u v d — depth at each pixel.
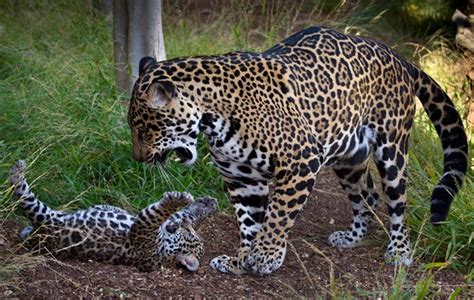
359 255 11.05
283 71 9.84
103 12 18.11
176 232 10.40
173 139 9.53
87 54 15.99
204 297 9.51
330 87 10.08
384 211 12.26
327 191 12.94
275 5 19.92
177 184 12.06
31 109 12.93
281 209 9.85
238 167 10.01
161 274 9.97
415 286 9.83
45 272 9.50
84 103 13.22
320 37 10.41
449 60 16.23
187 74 9.49
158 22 13.49
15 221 10.82
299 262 10.70
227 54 9.91
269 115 9.61
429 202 11.60
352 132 10.40
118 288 9.40
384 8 19.50
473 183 11.73
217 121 9.55
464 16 15.61
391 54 10.83
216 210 12.01
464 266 10.65
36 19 17.44
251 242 10.39
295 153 9.73
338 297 9.51
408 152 11.96
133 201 11.72
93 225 10.02
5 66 15.27
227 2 20.12
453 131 11.18
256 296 9.71
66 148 12.24
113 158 12.28
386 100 10.60
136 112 9.48
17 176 9.67
